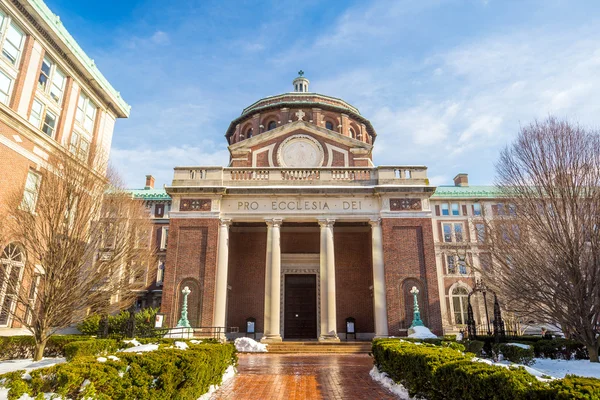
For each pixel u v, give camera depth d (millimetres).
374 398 10859
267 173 29203
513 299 18859
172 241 26891
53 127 26750
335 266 30875
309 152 32688
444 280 49125
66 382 5789
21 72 23609
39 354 17094
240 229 31469
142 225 24297
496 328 19594
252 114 39062
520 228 18641
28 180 23750
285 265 31062
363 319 29734
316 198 27875
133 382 6926
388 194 27562
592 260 16203
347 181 28609
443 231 51625
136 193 49812
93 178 20391
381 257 26672
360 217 27438
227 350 14141
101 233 19797
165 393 7484
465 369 7219
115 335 22703
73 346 15766
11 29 23438
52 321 17281
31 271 18703
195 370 9070
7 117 22172
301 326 30109
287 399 10695
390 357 12422
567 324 16906
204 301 25609
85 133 30141
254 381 13367
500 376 6121
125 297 21688
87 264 18906
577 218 16656
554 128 18531
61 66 27297
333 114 38469
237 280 30547
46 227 18031
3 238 19469
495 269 21328
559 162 17719
